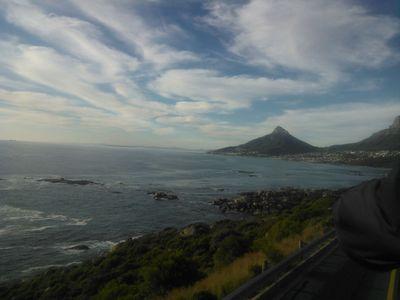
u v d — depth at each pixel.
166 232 34.44
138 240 31.47
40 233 36.81
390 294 7.01
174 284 11.26
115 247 30.30
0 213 46.09
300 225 18.02
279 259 10.35
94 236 36.84
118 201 60.28
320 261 9.70
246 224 31.47
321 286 7.59
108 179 97.31
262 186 95.00
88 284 19.17
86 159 198.88
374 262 1.31
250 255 13.09
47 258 29.00
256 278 6.94
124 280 16.44
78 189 73.44
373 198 1.38
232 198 66.56
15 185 75.44
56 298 18.53
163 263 11.63
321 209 23.91
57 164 146.88
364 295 7.00
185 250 21.30
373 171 188.12
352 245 1.38
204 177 117.00
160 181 97.44
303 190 79.62
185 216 49.97
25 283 22.59
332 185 102.50
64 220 43.56
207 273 13.34
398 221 1.26
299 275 8.41
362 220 1.36
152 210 53.41
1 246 31.69
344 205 1.48
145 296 11.24
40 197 60.69
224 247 15.43
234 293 6.18
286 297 6.99
